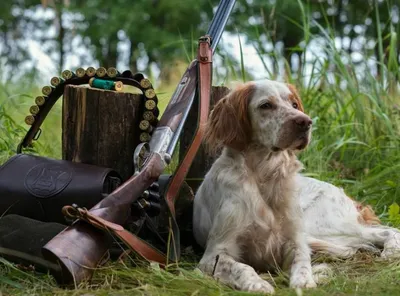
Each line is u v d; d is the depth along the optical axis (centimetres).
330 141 574
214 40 400
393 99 600
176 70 722
